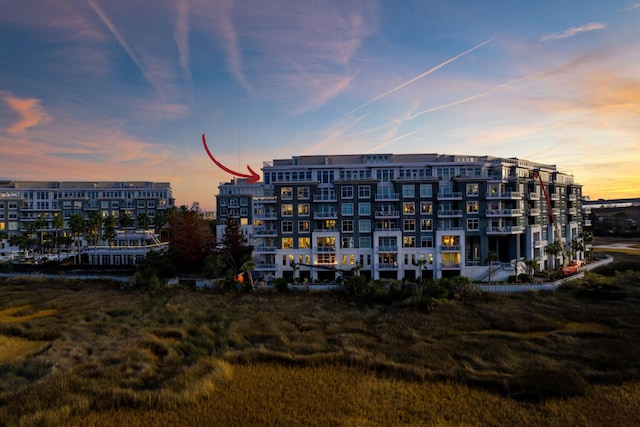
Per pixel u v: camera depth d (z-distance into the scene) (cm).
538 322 4119
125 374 2803
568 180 9275
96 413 2286
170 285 6322
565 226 8694
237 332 3866
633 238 14200
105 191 12138
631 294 5234
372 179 6850
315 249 6744
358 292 5397
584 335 3678
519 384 2589
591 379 2698
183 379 2691
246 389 2608
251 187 12012
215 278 6475
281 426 2164
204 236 8919
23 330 3881
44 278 6919
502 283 5838
